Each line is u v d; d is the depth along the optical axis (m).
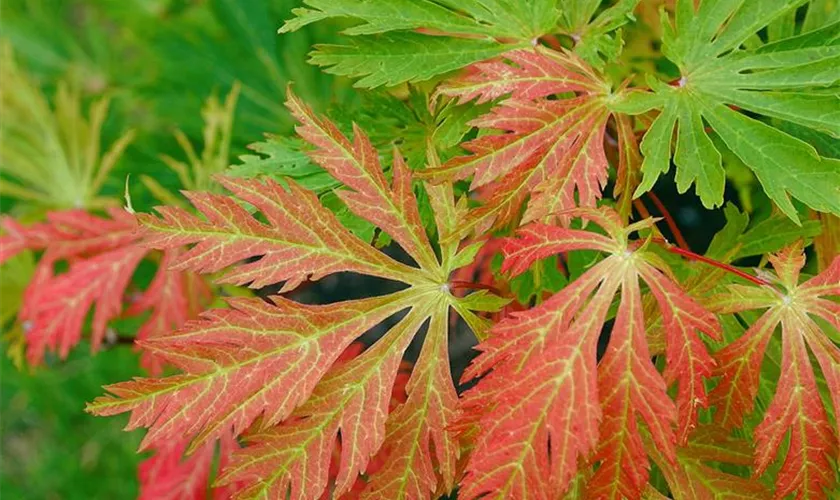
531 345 0.35
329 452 0.37
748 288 0.37
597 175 0.38
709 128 0.42
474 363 0.35
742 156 0.37
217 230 0.37
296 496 0.37
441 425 0.37
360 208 0.38
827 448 0.36
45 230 0.49
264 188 0.37
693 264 0.41
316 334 0.37
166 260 0.48
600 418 0.35
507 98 0.39
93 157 0.57
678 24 0.38
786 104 0.38
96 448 0.83
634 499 0.35
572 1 0.40
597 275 0.36
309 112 0.38
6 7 0.82
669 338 0.35
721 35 0.38
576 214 0.36
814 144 0.40
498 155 0.37
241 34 0.59
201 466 0.46
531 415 0.35
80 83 0.76
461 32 0.39
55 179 0.57
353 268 0.37
